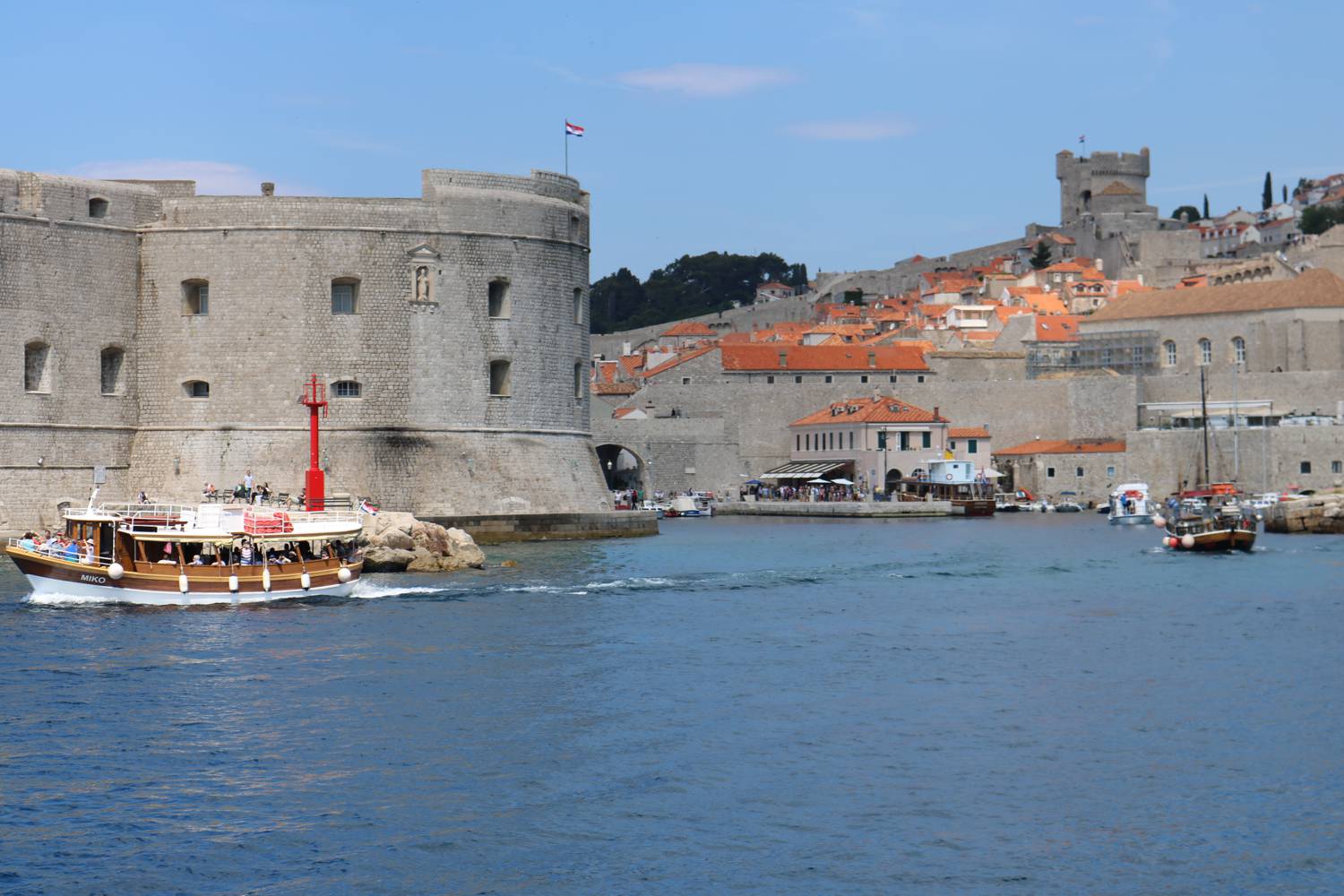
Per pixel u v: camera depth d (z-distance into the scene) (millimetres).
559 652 53562
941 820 34812
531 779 37625
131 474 95562
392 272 96062
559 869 31891
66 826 34062
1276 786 37312
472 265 98125
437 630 58094
